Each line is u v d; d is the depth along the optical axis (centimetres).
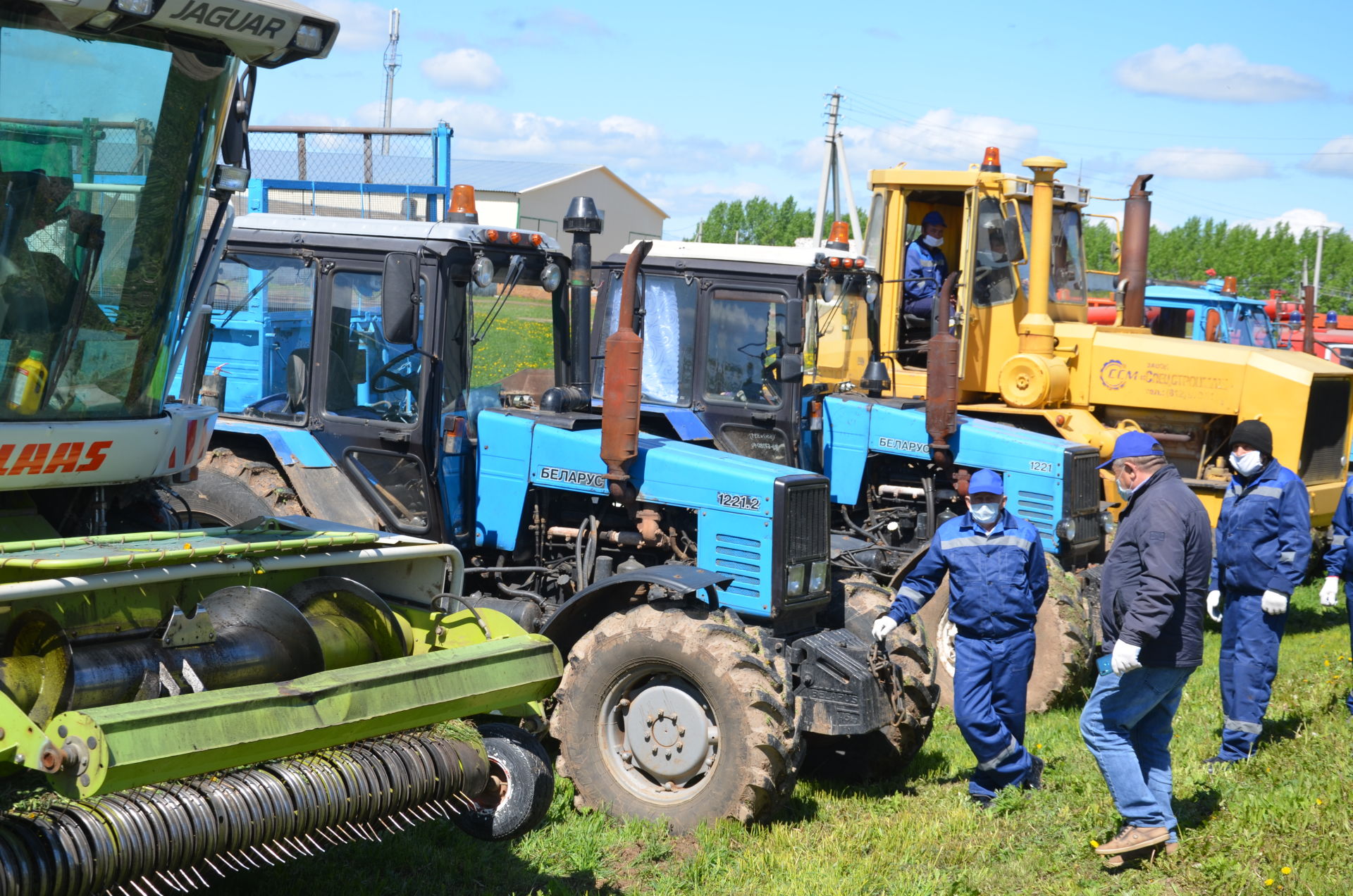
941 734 704
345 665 391
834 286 799
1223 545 616
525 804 430
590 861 493
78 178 368
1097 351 995
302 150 1060
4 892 280
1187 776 577
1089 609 780
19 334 366
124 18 345
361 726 343
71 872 291
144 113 378
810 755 637
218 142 406
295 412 642
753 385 784
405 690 357
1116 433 943
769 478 577
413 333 590
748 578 580
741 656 521
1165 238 6419
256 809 330
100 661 329
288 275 640
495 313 636
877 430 855
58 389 379
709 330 794
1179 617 477
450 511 630
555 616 564
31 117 353
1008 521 570
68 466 375
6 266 358
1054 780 583
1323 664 846
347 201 986
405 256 585
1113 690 488
